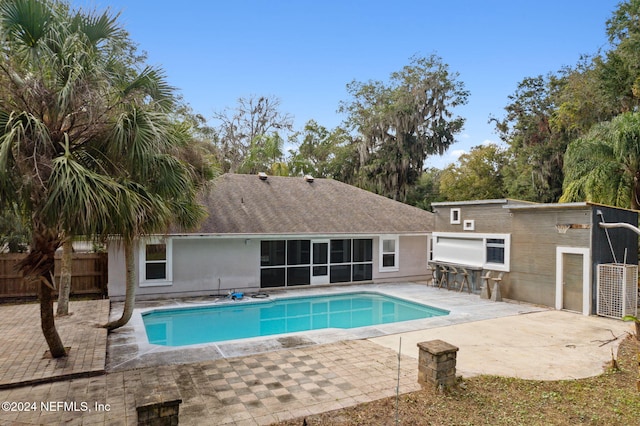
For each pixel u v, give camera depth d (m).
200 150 9.25
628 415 5.18
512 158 30.05
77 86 5.54
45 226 5.29
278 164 26.95
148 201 6.00
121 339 8.38
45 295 6.59
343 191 20.22
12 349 7.30
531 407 5.38
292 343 8.25
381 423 4.86
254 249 14.61
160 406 4.02
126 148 5.79
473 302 12.93
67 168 4.90
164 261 13.16
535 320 10.47
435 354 5.72
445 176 31.89
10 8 5.35
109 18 6.50
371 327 9.69
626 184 14.42
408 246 17.86
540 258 12.30
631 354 7.67
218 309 12.55
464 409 5.27
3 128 5.00
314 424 4.83
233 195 16.55
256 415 5.04
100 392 5.71
